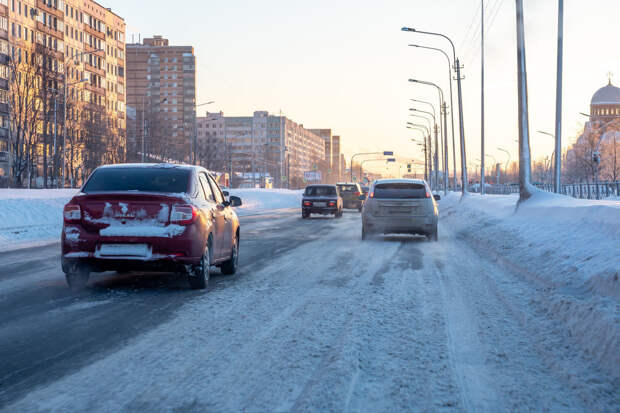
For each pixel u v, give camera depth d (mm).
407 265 11258
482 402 3920
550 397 4039
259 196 54625
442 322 6273
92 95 97312
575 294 7195
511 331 5922
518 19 21141
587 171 82750
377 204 16828
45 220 20484
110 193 7711
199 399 3865
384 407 3789
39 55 65438
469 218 25156
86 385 4109
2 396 3877
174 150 115312
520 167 20828
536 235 13438
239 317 6379
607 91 152000
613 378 4445
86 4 95812
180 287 8383
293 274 9859
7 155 71938
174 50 182750
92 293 7793
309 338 5480
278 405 3777
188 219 7777
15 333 5578
